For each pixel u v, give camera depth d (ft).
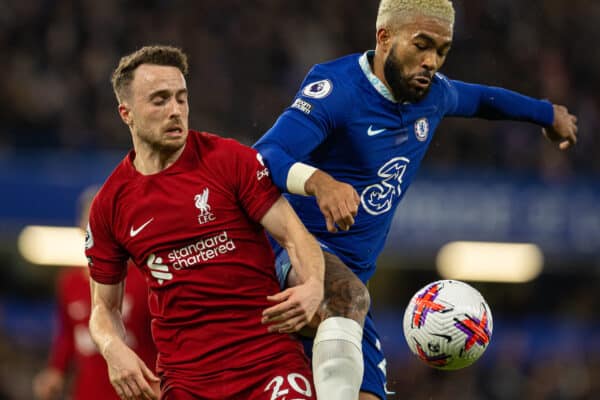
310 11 236.63
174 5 226.17
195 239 59.26
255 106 216.54
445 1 63.00
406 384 197.67
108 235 61.72
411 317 62.13
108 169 175.01
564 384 200.34
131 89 59.82
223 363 58.85
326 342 58.23
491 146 205.67
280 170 59.52
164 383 60.70
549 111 76.23
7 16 211.20
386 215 66.39
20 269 203.21
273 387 57.98
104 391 101.04
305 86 64.23
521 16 236.84
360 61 64.54
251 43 225.15
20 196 170.81
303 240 58.90
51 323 187.93
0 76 200.03
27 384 183.42
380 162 64.75
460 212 182.91
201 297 59.16
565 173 197.67
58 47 210.18
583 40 240.32
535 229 184.44
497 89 74.02
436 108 67.41
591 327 205.87
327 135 63.16
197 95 212.43
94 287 63.82
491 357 203.31
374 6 242.17
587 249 185.47
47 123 195.83
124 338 63.52
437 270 210.18
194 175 59.82
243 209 60.03
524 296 216.54
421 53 62.39
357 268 66.13
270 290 59.88
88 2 218.38
